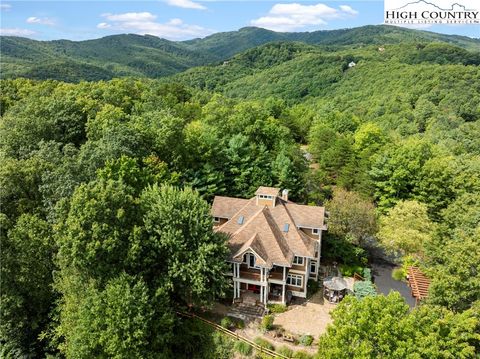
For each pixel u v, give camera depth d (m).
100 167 44.09
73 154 48.44
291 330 34.97
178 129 53.97
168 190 37.06
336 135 83.69
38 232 36.97
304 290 40.00
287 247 40.00
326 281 40.28
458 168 59.59
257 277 38.03
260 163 59.59
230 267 36.31
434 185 55.78
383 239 46.69
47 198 40.28
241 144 58.78
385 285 44.53
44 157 45.75
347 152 68.94
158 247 33.78
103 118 56.19
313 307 38.81
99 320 29.50
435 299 27.77
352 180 63.59
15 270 35.78
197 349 34.47
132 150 47.88
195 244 34.66
